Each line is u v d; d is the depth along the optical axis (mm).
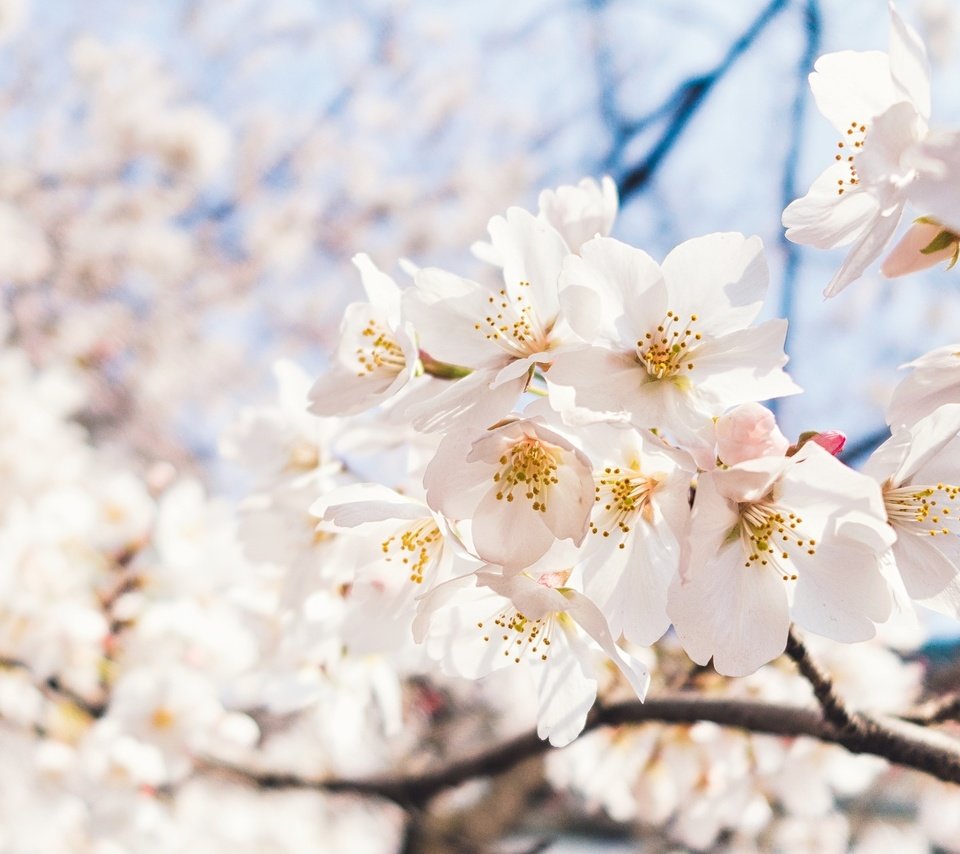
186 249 1538
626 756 573
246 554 384
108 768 588
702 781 562
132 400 1556
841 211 328
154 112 1499
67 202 1495
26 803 699
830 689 360
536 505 324
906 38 311
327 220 1627
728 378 325
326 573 379
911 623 329
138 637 608
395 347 352
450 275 339
